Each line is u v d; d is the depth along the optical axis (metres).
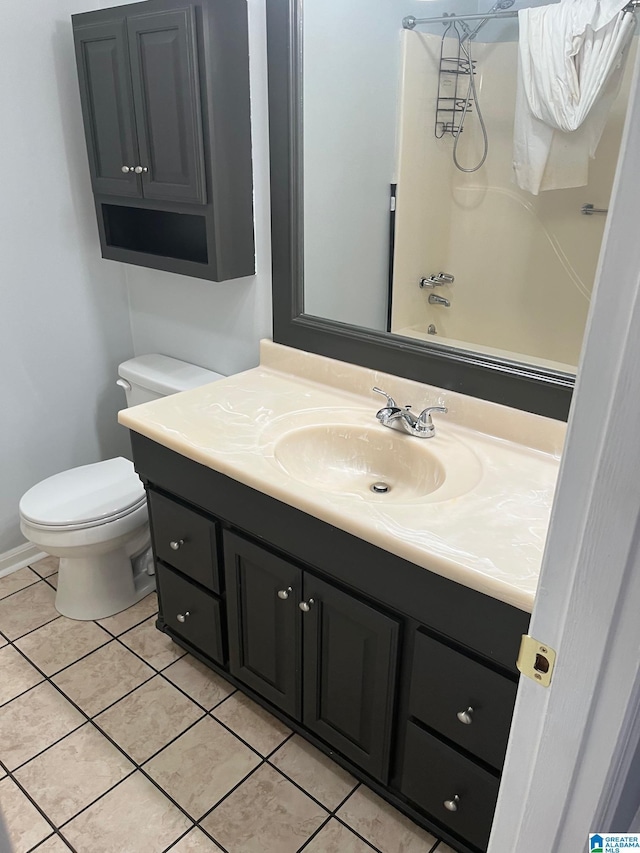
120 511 2.05
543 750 0.78
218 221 1.84
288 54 1.67
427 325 1.69
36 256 2.25
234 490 1.57
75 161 2.25
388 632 1.36
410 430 1.64
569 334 1.47
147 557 2.38
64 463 2.56
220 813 1.60
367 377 1.83
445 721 1.35
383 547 1.25
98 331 2.51
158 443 1.72
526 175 1.42
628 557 0.62
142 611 2.27
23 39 2.02
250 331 2.12
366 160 1.64
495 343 1.59
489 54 1.41
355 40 1.57
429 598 1.27
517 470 1.48
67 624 2.21
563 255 1.43
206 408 1.79
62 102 2.16
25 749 1.75
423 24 1.46
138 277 2.45
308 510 1.36
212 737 1.80
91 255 2.40
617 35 1.24
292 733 1.82
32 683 1.96
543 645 0.73
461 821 1.42
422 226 1.61
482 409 1.62
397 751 1.50
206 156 1.76
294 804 1.62
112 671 2.01
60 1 2.06
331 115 1.66
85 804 1.62
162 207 1.94
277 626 1.64
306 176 1.77
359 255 1.74
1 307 2.21
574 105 1.33
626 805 0.83
